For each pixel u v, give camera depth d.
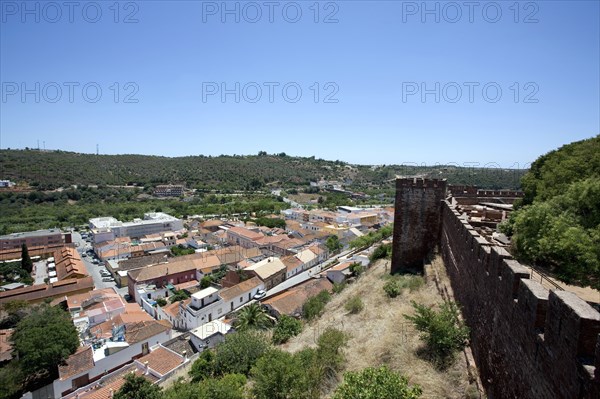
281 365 16.42
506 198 36.88
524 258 16.27
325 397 14.88
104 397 26.80
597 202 15.69
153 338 39.19
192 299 46.59
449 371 13.44
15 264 73.62
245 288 52.56
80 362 34.50
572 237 14.20
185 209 132.75
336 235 85.19
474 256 13.97
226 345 25.47
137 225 98.31
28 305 49.78
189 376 26.05
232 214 126.75
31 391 32.25
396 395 10.69
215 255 71.12
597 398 4.95
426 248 28.38
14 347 37.28
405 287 24.02
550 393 6.58
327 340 17.94
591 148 24.62
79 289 57.25
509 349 9.09
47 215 112.19
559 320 6.32
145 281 59.03
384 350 16.36
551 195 22.27
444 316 15.20
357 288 30.00
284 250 76.75
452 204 25.88
